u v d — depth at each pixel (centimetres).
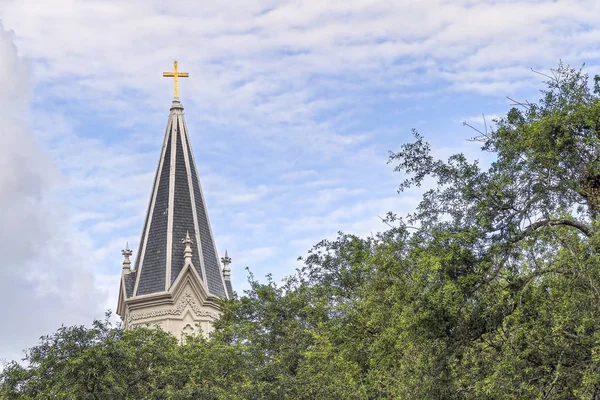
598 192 3656
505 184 3688
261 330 7050
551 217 3647
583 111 3638
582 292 3497
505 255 3644
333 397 5412
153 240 12012
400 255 4147
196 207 12288
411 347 3912
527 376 3512
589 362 3416
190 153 12675
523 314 3525
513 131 3797
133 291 11775
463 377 3706
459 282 3612
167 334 6150
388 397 4628
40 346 5191
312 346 6375
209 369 5975
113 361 5247
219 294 11931
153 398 5497
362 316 5247
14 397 5056
